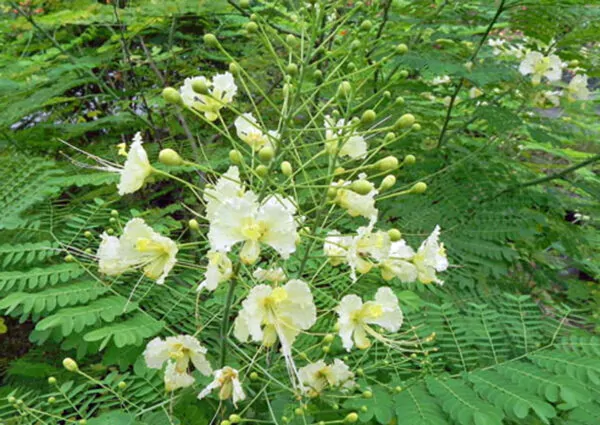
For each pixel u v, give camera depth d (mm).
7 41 734
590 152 888
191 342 260
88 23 545
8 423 312
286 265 396
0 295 376
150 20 561
